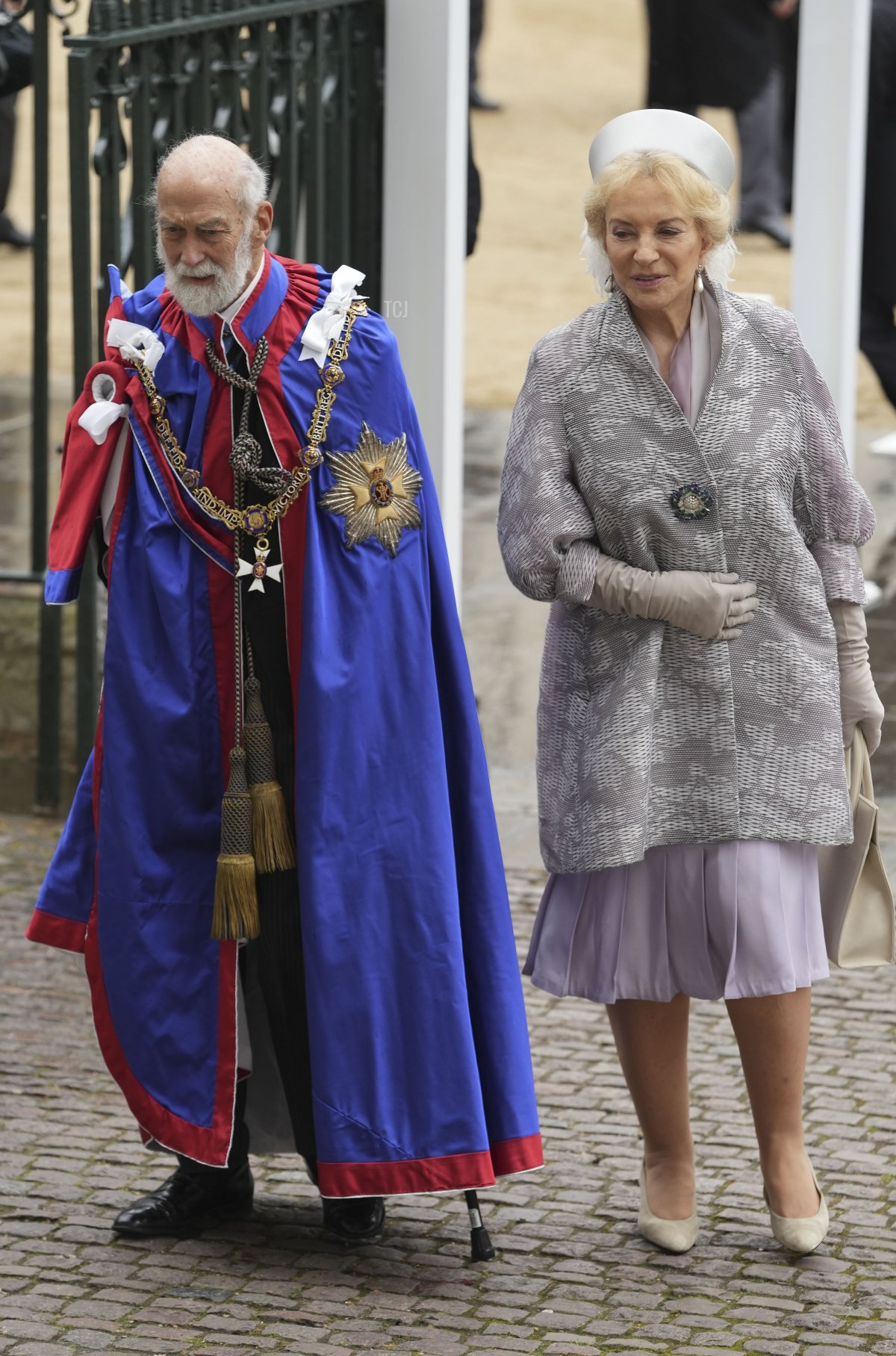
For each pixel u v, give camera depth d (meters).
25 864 19.25
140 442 11.80
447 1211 12.96
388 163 20.44
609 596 11.74
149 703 11.91
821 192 23.73
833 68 23.41
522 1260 12.30
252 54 19.14
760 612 11.84
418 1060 11.87
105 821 12.06
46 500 20.84
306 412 11.74
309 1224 12.81
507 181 53.06
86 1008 16.20
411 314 20.61
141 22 18.09
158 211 11.45
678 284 11.46
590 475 11.76
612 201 11.41
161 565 11.84
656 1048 12.30
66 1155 13.68
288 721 11.93
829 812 11.84
